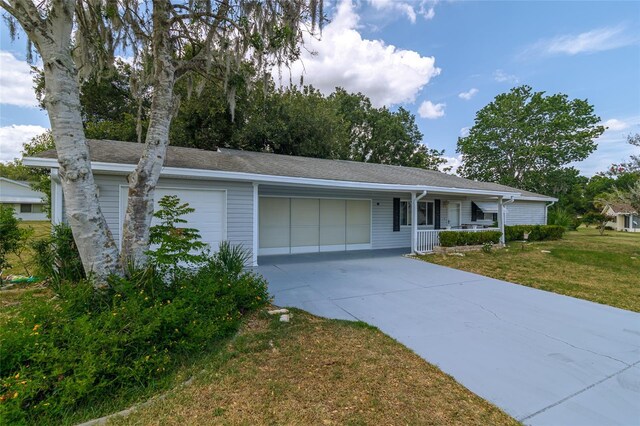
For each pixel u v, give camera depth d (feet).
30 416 7.80
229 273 17.62
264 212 36.60
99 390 8.76
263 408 8.73
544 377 11.03
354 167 45.11
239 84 22.65
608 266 31.96
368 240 43.01
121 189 24.44
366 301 19.36
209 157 31.89
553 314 17.69
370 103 102.06
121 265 14.38
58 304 12.37
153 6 16.65
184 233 16.28
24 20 11.93
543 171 93.91
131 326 10.55
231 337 13.14
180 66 18.24
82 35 17.75
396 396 9.54
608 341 14.19
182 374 10.25
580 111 90.12
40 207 113.39
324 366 11.14
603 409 9.34
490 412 9.03
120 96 63.57
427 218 47.93
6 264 21.52
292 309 17.29
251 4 19.07
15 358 8.61
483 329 15.30
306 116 63.52
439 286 23.49
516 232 52.39
